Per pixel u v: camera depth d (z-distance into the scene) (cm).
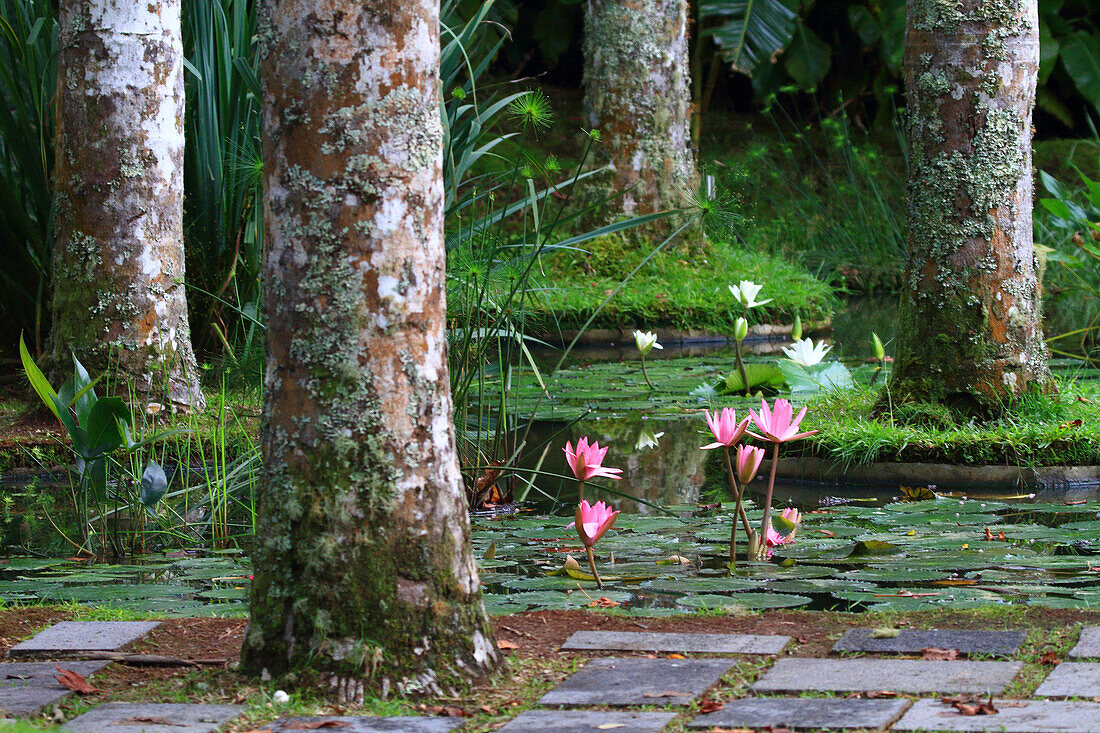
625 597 517
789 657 414
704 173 1670
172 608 514
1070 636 421
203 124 1072
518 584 548
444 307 404
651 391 1128
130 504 685
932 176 800
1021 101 786
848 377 1010
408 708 375
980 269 798
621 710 366
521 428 978
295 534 392
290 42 382
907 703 360
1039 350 815
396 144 385
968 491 766
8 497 788
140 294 882
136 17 872
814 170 2359
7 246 1052
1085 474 773
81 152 878
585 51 1666
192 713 368
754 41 2256
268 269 397
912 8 795
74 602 529
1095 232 1134
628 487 792
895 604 490
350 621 388
